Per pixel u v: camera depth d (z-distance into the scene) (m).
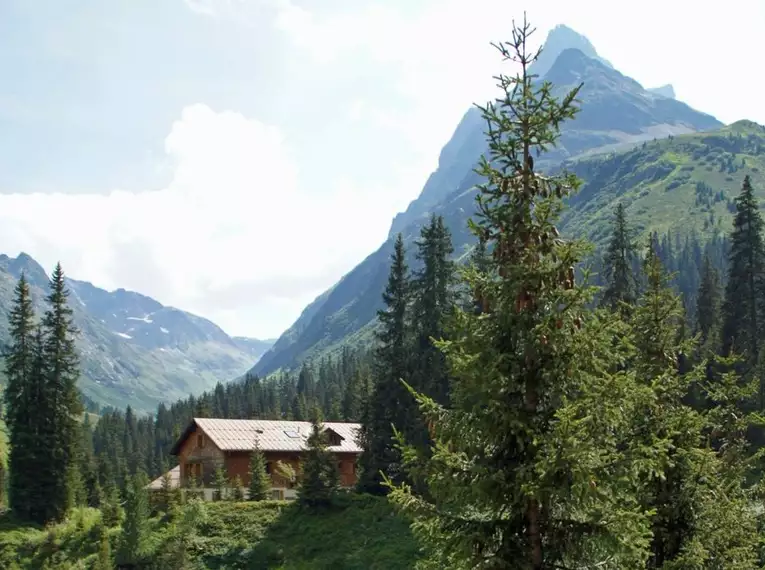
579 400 12.40
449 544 13.11
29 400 61.59
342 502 48.91
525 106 13.48
